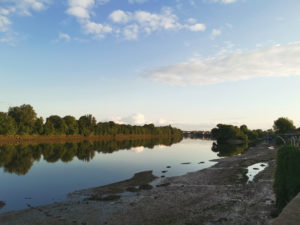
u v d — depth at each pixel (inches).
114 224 606.5
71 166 1686.8
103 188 1037.8
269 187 888.9
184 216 633.0
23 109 5022.1
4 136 4402.1
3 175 1338.6
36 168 1589.6
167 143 5039.4
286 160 577.6
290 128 4055.1
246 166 1592.0
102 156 2314.2
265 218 568.4
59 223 625.9
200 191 917.2
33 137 4987.7
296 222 236.4
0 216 690.8
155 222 603.8
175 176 1316.4
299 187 540.4
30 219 663.1
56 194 947.3
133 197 866.1
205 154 2625.5
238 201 737.6
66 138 5782.5
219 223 565.9
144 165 1758.1
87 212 706.8
